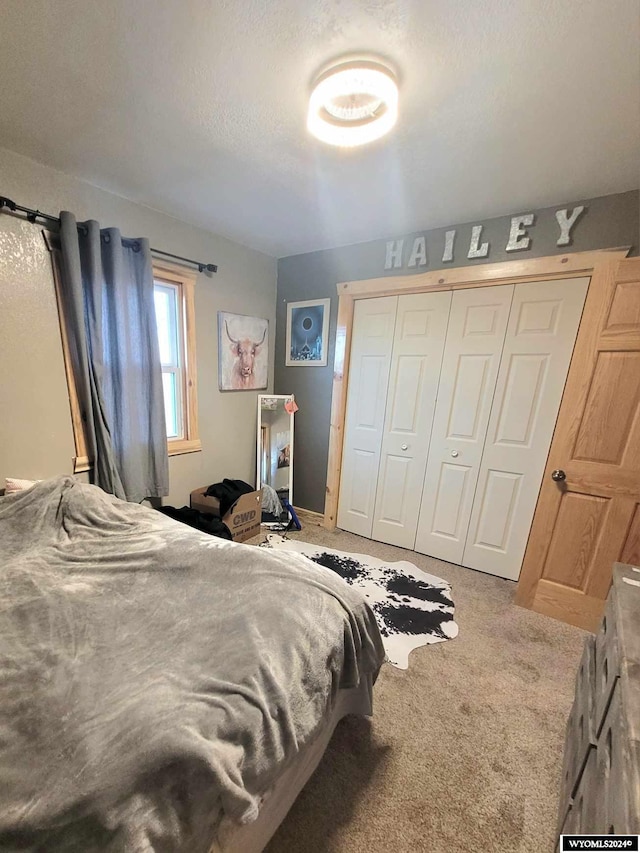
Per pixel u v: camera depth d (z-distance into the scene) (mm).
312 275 3033
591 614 1937
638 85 1148
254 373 3156
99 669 884
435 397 2572
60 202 1830
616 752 688
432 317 2516
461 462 2525
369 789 1143
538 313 2158
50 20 1006
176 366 2600
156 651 947
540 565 2059
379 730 1345
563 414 1937
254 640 966
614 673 846
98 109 1366
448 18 974
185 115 1396
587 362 1849
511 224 2143
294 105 1328
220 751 715
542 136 1436
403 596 2201
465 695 1509
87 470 2094
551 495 2000
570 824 892
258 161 1693
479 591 2279
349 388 2977
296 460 3381
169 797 652
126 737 703
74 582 1241
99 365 1976
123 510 1754
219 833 739
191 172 1804
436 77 1161
